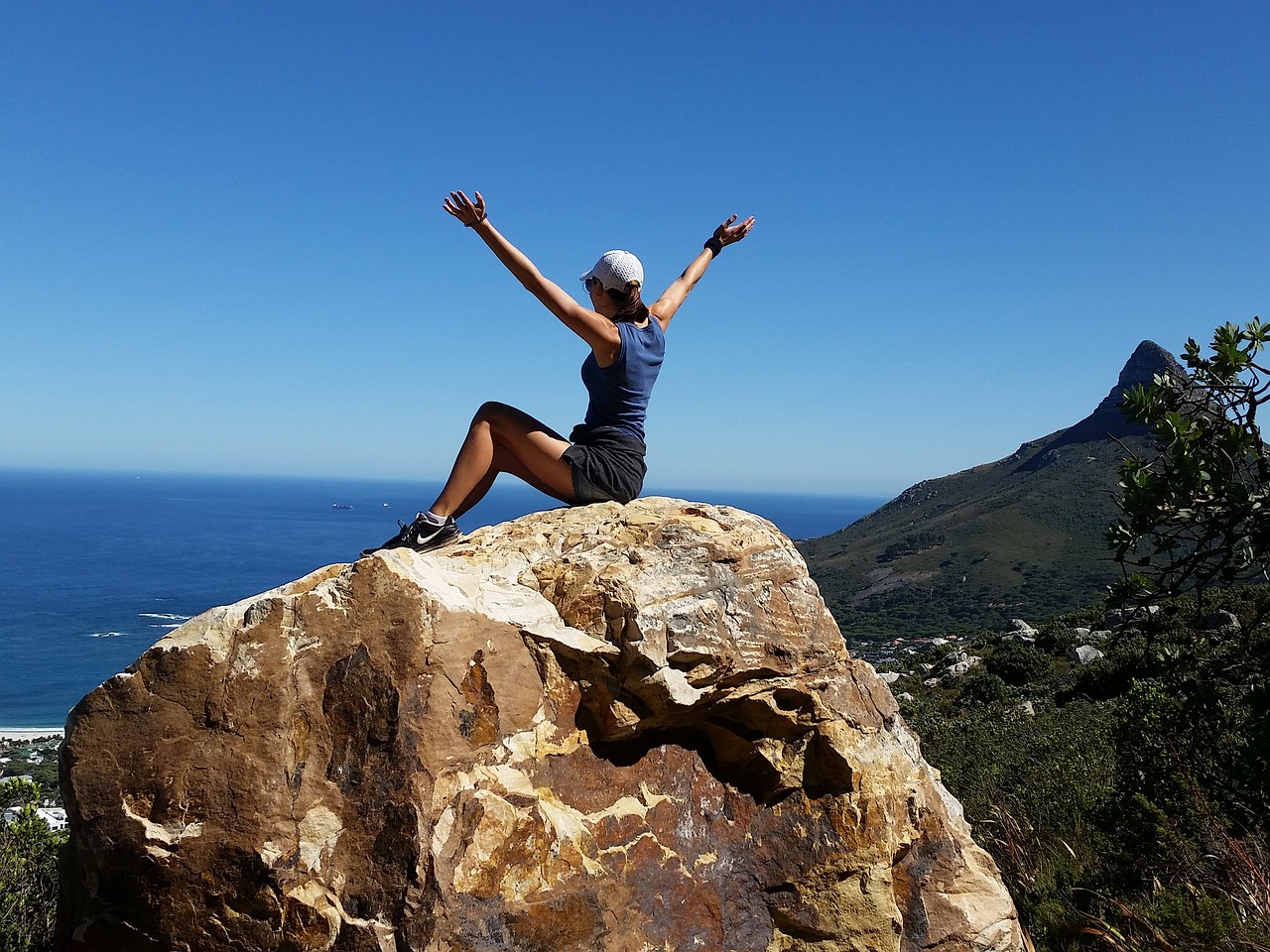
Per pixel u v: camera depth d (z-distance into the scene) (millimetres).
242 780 3443
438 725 3582
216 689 3512
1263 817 5645
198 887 3424
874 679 4656
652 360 4922
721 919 4152
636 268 4828
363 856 3461
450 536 4668
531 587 4238
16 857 5480
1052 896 6090
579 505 4988
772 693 4309
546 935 3613
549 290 4504
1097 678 16000
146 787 3469
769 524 4742
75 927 3545
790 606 4406
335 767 3545
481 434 4738
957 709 19547
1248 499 5035
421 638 3629
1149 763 6406
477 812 3570
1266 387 5160
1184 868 5602
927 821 4559
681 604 4156
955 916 4414
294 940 3387
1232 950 4625
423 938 3354
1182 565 5332
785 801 4402
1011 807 7988
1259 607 5922
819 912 4223
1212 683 5844
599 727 4098
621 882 3922
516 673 3863
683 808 4277
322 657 3594
